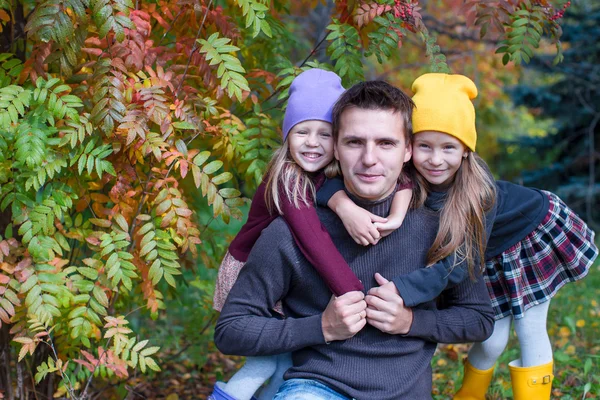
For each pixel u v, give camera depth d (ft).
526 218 9.39
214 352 16.85
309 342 7.76
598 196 35.68
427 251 7.99
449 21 34.86
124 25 8.36
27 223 8.87
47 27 8.18
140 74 9.14
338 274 7.68
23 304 9.36
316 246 7.74
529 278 9.63
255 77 11.74
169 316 17.53
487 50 37.50
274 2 12.80
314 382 7.83
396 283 7.79
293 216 7.89
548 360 9.66
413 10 10.31
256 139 10.31
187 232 9.15
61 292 8.95
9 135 8.87
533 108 37.42
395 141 7.61
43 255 8.86
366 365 7.84
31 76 8.94
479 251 8.16
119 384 12.03
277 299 8.08
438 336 8.07
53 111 8.65
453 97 8.16
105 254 9.05
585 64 33.78
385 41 10.14
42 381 10.86
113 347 9.21
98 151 8.82
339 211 7.82
